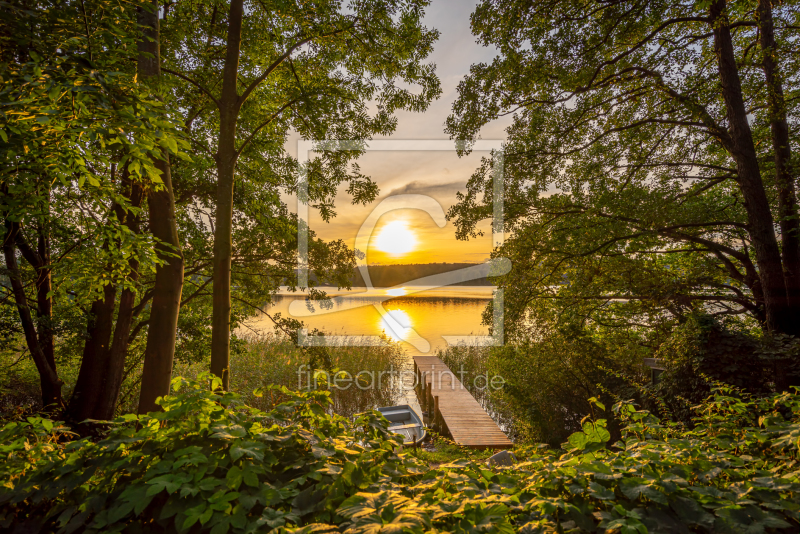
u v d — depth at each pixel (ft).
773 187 29.45
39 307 24.57
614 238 28.73
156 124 10.29
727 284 33.45
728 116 27.27
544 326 35.01
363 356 51.26
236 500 4.89
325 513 4.93
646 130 32.32
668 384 25.66
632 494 4.85
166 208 17.22
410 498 5.08
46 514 5.20
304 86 27.48
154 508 5.12
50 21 10.02
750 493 5.05
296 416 7.20
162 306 16.62
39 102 9.22
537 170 34.35
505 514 4.43
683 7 26.84
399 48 26.18
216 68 27.66
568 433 35.96
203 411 6.06
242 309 33.42
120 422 5.95
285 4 22.09
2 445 5.63
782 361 21.15
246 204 30.01
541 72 30.99
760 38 29.43
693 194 31.91
